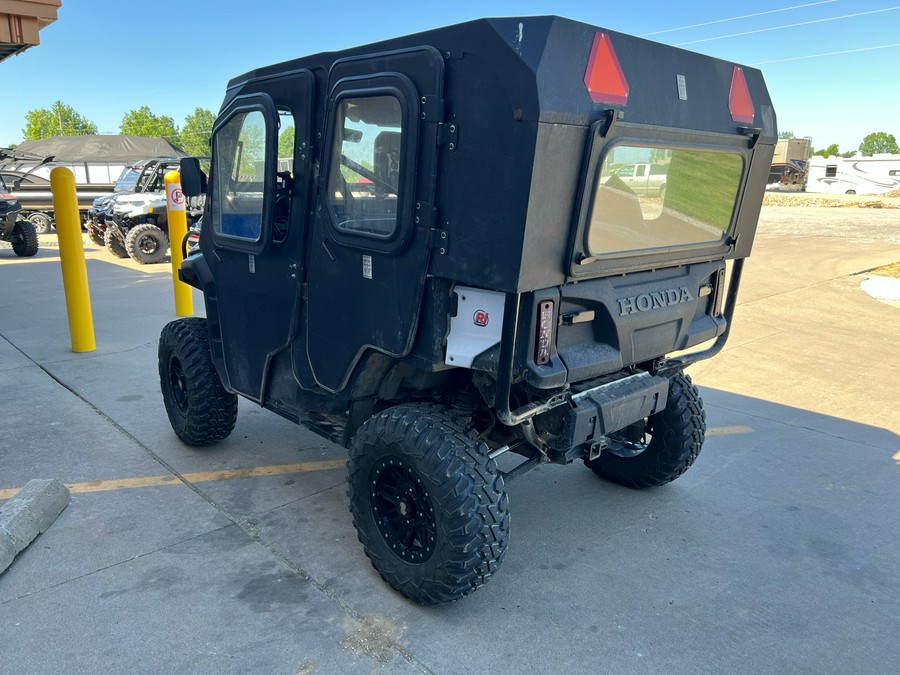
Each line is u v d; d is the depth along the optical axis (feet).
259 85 10.73
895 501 13.08
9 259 48.08
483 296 8.33
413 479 9.18
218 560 10.60
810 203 118.32
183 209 27.27
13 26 20.76
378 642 8.81
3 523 10.66
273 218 10.61
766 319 29.27
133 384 19.04
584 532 11.82
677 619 9.46
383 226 8.93
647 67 8.41
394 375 10.18
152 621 9.10
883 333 26.86
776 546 11.43
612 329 9.23
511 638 8.96
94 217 51.78
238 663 8.37
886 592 10.19
